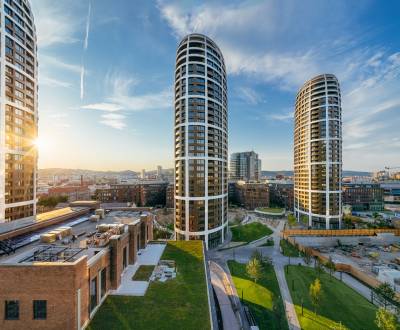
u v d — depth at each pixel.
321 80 119.06
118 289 28.20
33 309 20.27
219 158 88.94
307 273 60.16
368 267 65.31
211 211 84.44
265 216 140.12
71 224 45.41
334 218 112.94
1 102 58.06
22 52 64.31
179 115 86.44
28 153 66.56
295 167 135.75
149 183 176.12
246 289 50.47
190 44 88.06
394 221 108.88
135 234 36.62
